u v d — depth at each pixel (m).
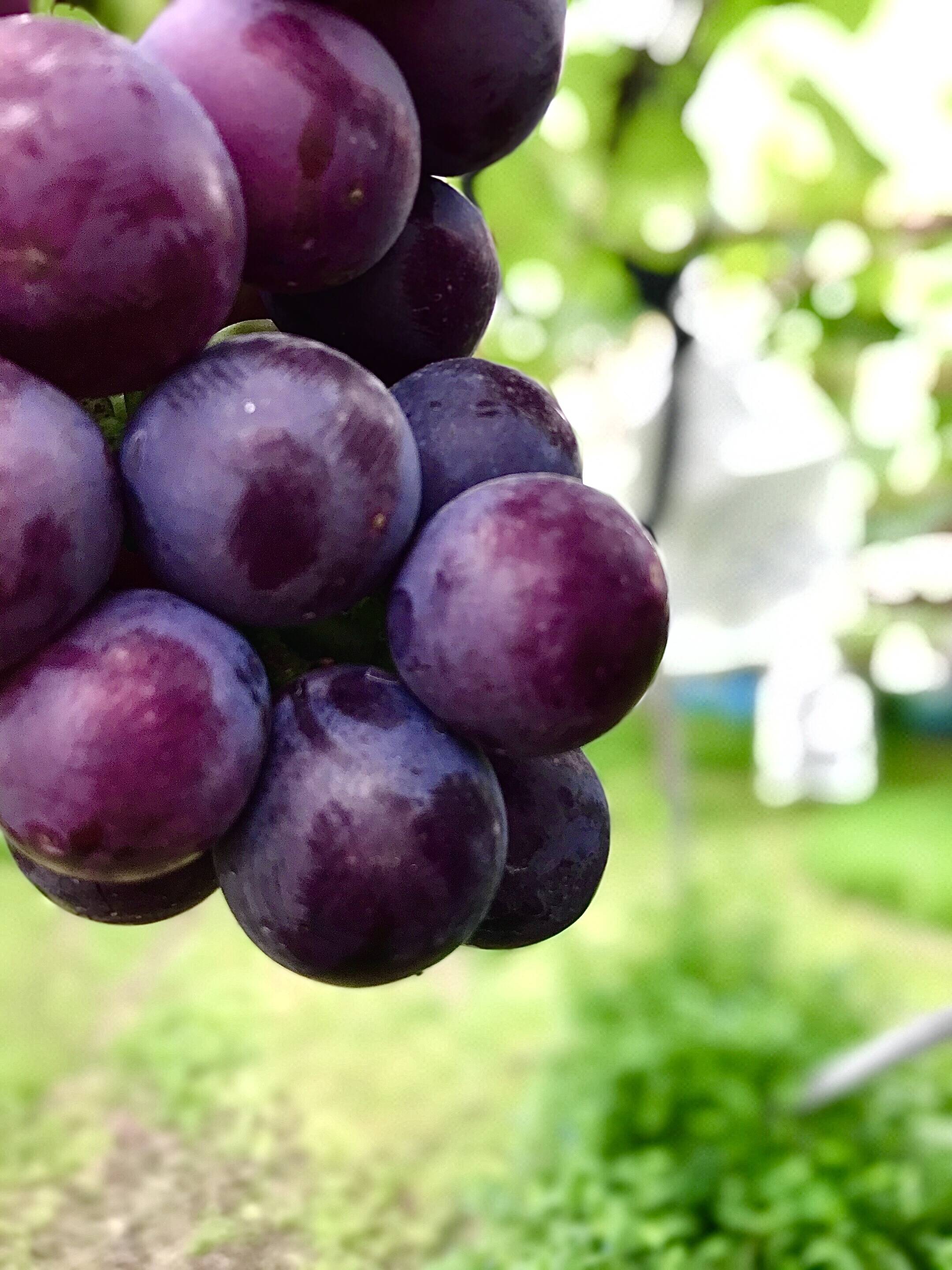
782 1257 0.41
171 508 0.10
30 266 0.09
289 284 0.11
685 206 0.40
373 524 0.10
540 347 0.45
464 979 0.62
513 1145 0.45
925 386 0.50
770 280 0.47
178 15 0.11
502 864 0.11
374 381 0.11
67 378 0.10
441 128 0.12
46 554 0.09
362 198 0.11
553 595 0.10
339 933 0.11
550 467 0.12
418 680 0.11
